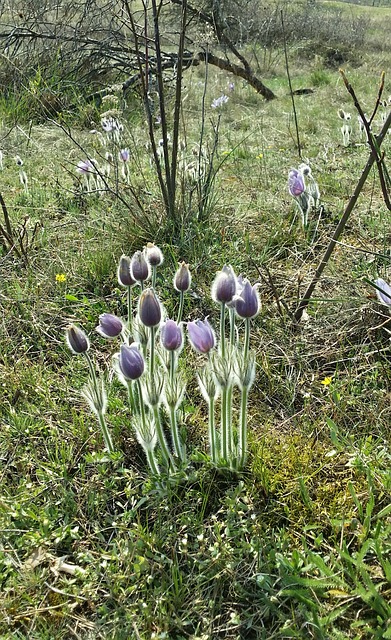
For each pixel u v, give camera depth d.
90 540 0.65
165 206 1.25
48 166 1.79
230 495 0.68
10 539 0.66
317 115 2.34
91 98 2.51
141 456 0.76
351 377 0.86
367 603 0.55
